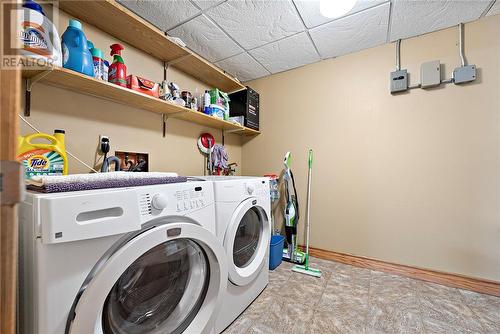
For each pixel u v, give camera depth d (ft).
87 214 1.89
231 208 3.66
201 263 3.14
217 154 7.08
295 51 6.42
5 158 0.97
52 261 1.71
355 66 6.46
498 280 4.77
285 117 7.68
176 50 5.04
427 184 5.51
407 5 4.58
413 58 5.68
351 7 4.33
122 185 2.40
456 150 5.20
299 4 4.57
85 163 4.02
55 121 3.65
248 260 4.47
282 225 7.63
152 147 5.30
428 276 5.38
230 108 7.79
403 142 5.80
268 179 4.96
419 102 5.60
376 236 6.11
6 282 0.98
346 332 3.65
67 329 1.80
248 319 3.92
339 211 6.66
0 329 0.96
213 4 4.54
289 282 5.28
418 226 5.60
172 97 5.06
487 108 4.89
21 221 1.89
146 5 4.53
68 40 3.22
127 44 4.71
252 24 5.19
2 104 0.97
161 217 2.50
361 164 6.36
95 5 3.57
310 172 6.58
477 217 4.99
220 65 7.25
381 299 4.58
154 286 2.66
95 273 1.95
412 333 3.63
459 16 4.89
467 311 4.19
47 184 1.92
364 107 6.32
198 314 3.03
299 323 3.84
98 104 4.22
